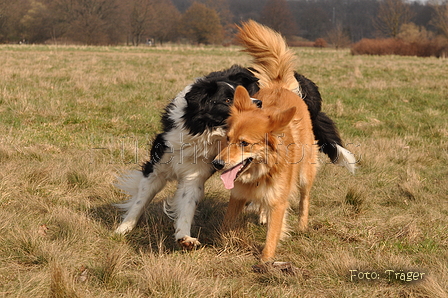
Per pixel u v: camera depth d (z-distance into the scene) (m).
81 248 3.88
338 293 3.38
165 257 3.86
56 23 64.25
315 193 5.73
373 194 5.86
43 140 7.07
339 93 13.94
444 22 45.75
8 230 3.92
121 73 15.95
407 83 16.91
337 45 68.00
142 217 4.66
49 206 4.71
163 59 26.95
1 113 8.60
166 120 4.32
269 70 5.25
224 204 5.28
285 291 3.35
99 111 9.62
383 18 67.19
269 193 3.90
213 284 3.39
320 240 4.40
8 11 60.50
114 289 3.27
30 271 3.42
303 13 115.56
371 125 9.73
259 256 3.98
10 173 5.25
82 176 5.51
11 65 18.12
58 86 12.37
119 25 67.25
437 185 6.23
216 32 85.06
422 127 9.84
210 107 3.96
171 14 83.56
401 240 4.39
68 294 3.00
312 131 5.16
